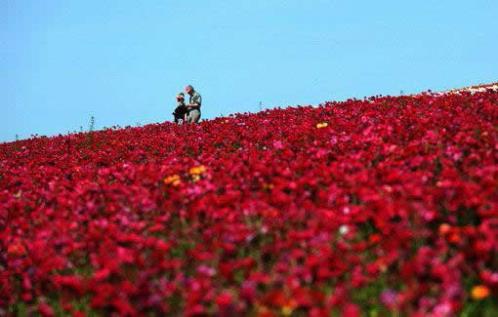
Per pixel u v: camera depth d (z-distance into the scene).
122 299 21.33
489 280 19.53
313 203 27.88
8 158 62.44
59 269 26.86
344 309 18.81
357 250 22.28
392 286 21.36
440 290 19.62
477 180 28.27
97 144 63.41
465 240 21.91
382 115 50.56
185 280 22.11
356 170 32.28
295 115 62.00
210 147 48.16
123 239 26.12
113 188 34.78
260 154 39.56
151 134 65.56
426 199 25.11
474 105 49.34
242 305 19.72
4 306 26.06
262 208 27.17
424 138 37.75
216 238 26.00
